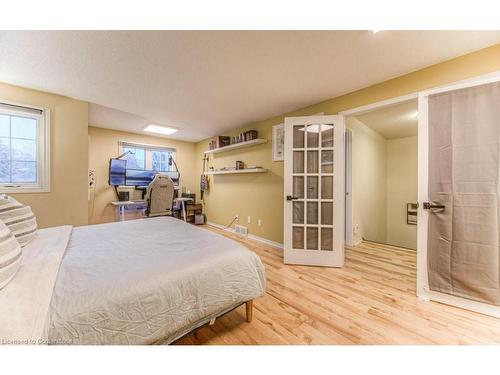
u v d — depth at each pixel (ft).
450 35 4.89
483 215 5.20
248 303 4.89
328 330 4.69
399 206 16.28
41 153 7.97
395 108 9.89
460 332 4.62
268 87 7.66
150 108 9.86
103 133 13.50
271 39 5.03
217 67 6.30
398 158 16.37
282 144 10.80
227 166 14.60
